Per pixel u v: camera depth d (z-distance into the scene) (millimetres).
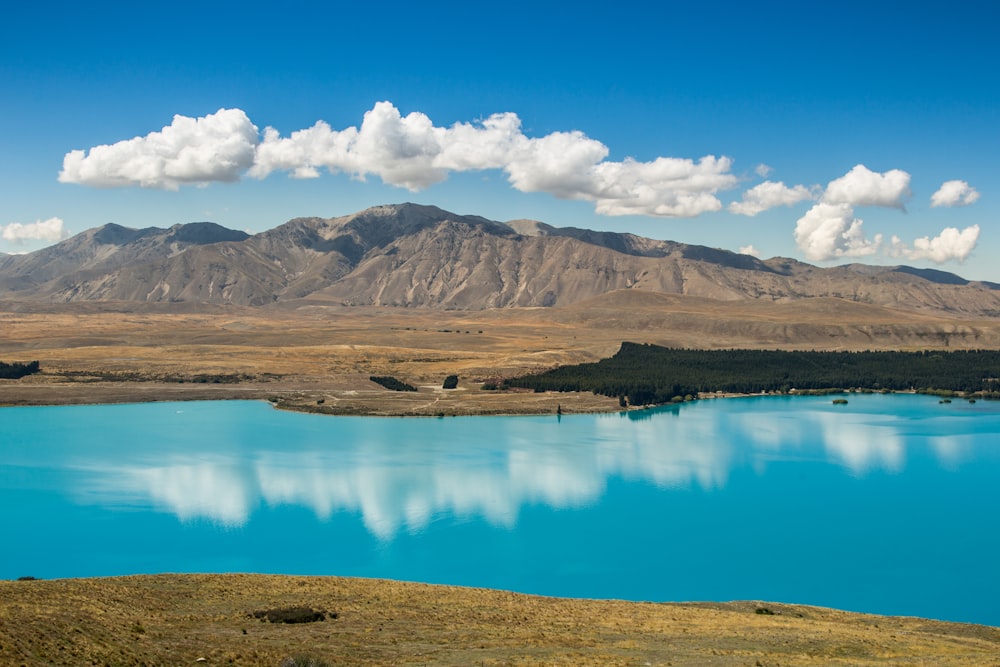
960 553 134125
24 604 63281
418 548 134625
